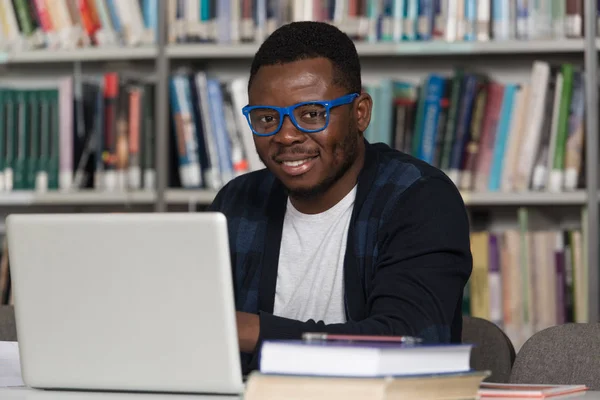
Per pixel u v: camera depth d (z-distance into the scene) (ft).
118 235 4.14
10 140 10.80
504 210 10.99
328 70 5.66
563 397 4.24
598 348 5.41
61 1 10.85
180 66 11.29
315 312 6.06
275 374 3.48
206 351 4.06
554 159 9.90
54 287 4.32
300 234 6.23
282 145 5.69
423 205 5.63
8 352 5.03
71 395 4.21
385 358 3.47
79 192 10.60
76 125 10.71
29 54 10.91
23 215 4.35
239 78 11.58
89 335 4.28
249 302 6.30
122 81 10.80
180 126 10.45
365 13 10.23
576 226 10.87
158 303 4.12
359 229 5.88
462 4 10.14
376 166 6.09
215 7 10.55
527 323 9.86
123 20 10.74
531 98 9.90
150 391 4.24
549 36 10.04
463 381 3.76
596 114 9.87
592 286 9.78
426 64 11.25
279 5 10.41
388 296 5.01
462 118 9.96
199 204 10.60
